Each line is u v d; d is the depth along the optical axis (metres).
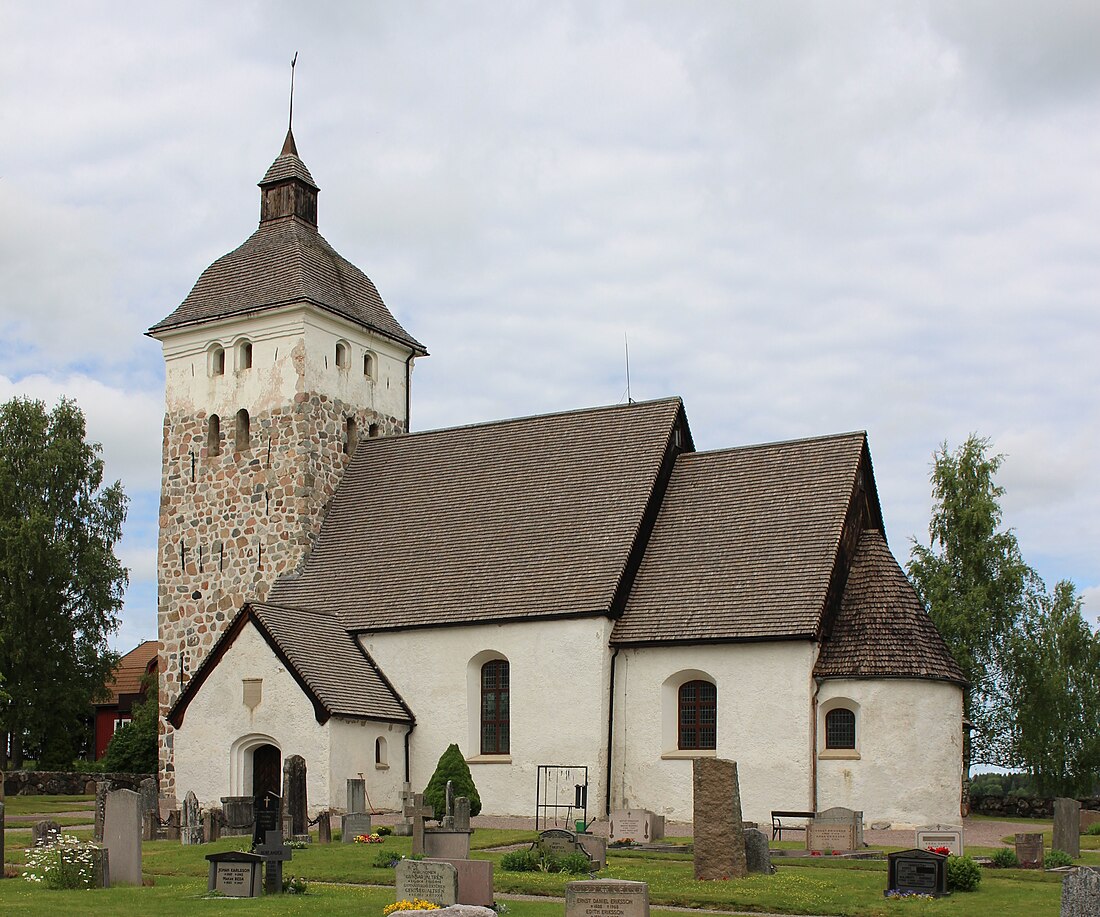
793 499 44.78
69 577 69.25
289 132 58.03
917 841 33.22
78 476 72.06
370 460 53.97
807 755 40.25
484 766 44.00
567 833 30.94
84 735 78.75
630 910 21.36
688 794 41.47
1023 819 49.94
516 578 45.62
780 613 41.38
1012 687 60.34
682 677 42.56
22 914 22.86
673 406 49.03
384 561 49.25
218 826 36.50
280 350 53.28
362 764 43.25
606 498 46.84
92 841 30.50
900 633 41.47
